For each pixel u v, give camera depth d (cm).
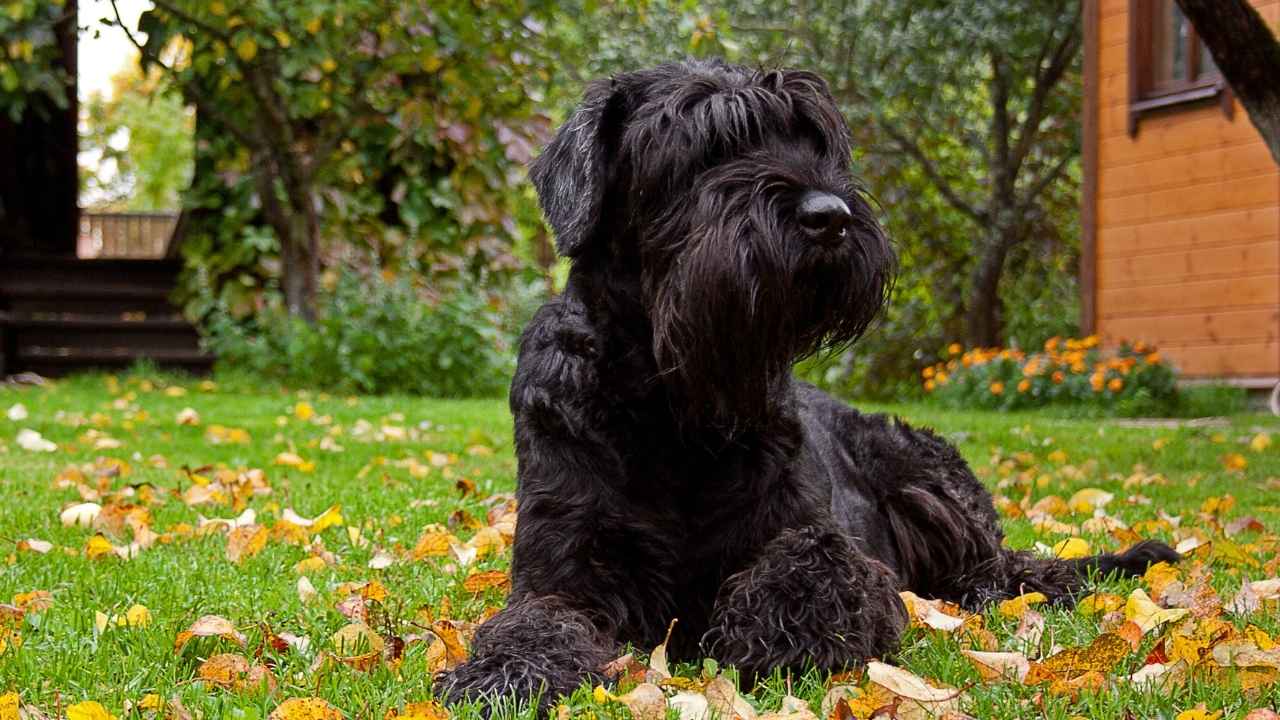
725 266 271
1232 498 578
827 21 1517
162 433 851
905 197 1684
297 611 350
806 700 259
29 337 1380
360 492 595
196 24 1174
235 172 1358
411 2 1209
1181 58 1238
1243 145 1159
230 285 1363
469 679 260
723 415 285
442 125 1384
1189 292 1220
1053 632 321
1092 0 1304
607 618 286
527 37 1399
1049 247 1814
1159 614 315
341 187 1395
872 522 381
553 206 301
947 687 260
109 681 279
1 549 440
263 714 252
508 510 520
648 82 306
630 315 294
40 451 747
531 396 298
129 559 427
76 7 1265
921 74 1477
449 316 1330
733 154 288
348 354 1278
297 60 1166
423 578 402
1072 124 1684
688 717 245
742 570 294
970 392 1336
